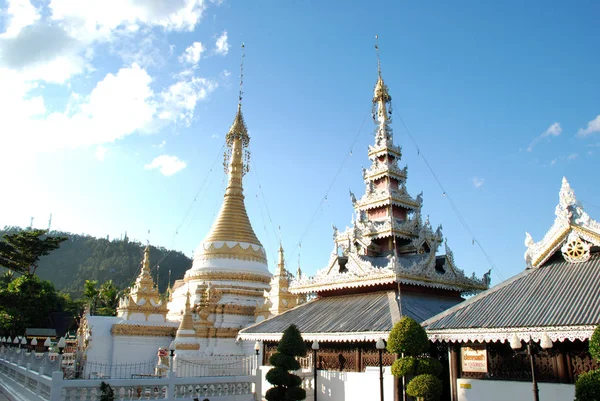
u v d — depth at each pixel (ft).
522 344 71.26
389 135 138.82
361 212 135.44
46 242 308.60
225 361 144.66
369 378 87.81
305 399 95.14
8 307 281.33
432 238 120.67
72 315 356.59
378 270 103.24
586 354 65.00
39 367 86.89
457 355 78.59
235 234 214.28
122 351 166.71
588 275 72.02
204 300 181.88
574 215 77.77
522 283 77.77
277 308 177.78
